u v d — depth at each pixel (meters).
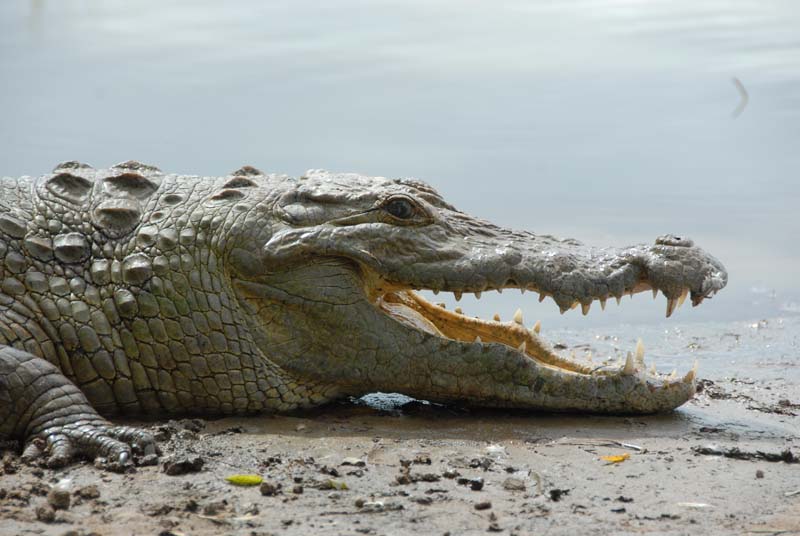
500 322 13.35
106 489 9.73
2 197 12.41
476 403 12.48
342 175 12.95
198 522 9.00
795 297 20.61
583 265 12.22
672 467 10.83
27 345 11.59
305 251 11.96
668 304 12.24
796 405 13.89
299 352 12.20
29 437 10.92
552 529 9.00
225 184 12.66
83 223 12.27
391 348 12.21
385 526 8.98
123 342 11.98
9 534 8.64
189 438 11.33
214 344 12.05
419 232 12.18
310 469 10.38
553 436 11.79
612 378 12.41
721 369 16.25
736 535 8.98
